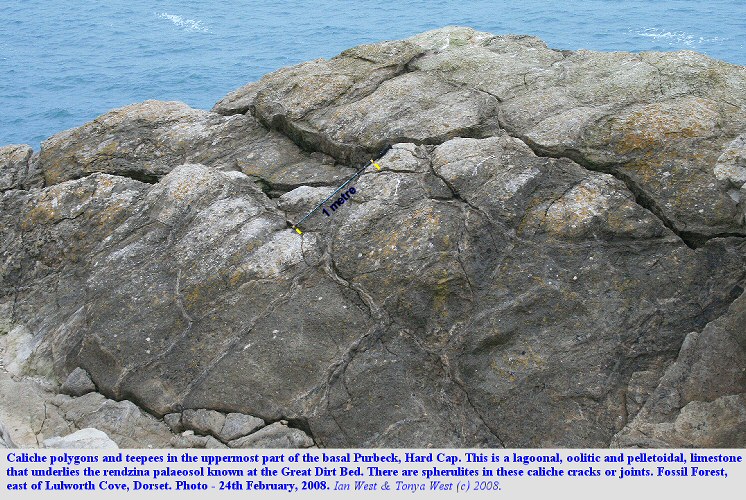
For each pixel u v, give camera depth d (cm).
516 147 566
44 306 582
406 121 615
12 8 5738
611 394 469
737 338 466
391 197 552
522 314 491
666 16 4353
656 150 542
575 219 517
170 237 570
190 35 4731
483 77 654
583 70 644
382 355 487
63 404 511
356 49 723
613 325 485
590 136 558
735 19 4169
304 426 473
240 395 486
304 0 5538
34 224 624
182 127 691
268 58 4128
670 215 513
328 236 543
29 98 3559
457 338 489
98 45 4597
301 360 490
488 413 470
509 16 4697
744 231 503
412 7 5088
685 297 491
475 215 527
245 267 536
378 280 511
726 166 459
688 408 456
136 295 541
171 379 502
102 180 635
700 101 576
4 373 541
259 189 598
